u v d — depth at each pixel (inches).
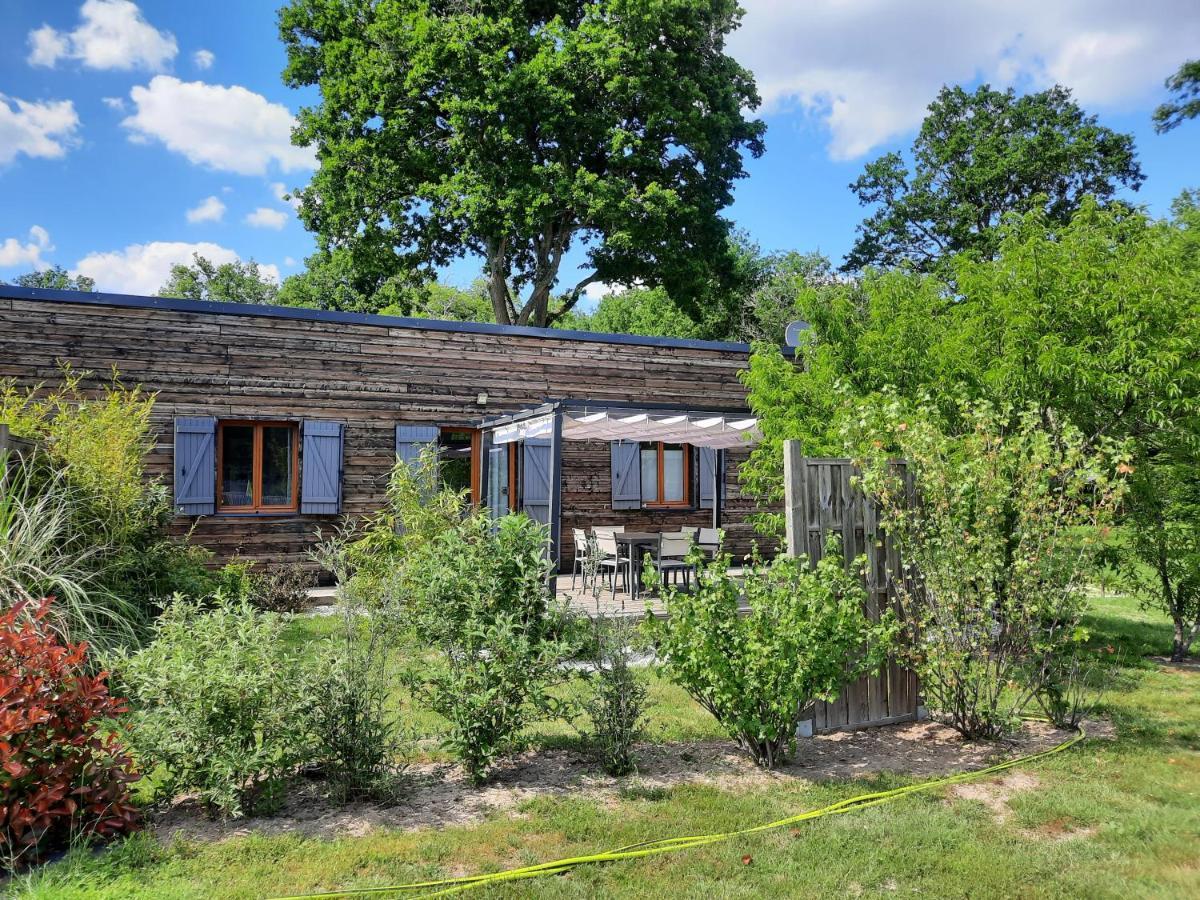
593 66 869.8
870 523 226.1
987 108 1284.4
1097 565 300.7
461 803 166.4
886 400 280.7
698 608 187.8
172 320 443.2
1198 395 281.3
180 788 157.5
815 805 163.8
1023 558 208.4
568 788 175.3
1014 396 293.6
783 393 340.2
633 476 570.3
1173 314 283.9
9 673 137.4
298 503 471.2
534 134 902.4
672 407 398.0
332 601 426.9
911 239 1306.6
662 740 209.2
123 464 317.7
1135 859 138.9
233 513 458.3
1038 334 296.5
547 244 1016.9
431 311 1451.8
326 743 164.7
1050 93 1247.5
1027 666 211.0
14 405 338.0
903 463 229.1
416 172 944.3
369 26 901.8
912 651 213.2
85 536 282.2
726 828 151.9
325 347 478.6
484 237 959.6
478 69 856.9
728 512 603.5
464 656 183.9
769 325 1359.5
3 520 230.1
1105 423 299.6
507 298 1083.3
